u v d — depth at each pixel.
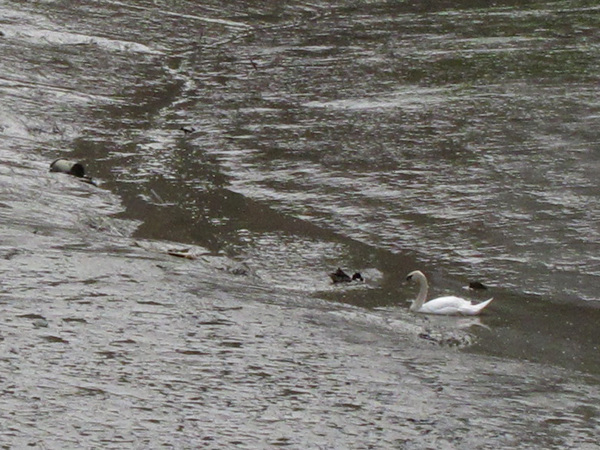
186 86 23.69
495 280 14.04
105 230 14.79
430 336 11.63
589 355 11.64
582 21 29.61
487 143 19.50
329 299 13.01
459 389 9.89
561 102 21.88
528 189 17.22
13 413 8.41
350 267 14.29
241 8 30.61
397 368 10.30
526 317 12.75
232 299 11.77
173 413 8.72
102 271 12.09
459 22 29.61
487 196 16.95
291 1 31.83
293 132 20.33
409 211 16.44
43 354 9.57
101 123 20.38
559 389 10.22
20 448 7.89
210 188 17.25
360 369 10.11
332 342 10.81
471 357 11.05
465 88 23.09
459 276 14.17
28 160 17.56
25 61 23.25
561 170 18.06
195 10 29.69
